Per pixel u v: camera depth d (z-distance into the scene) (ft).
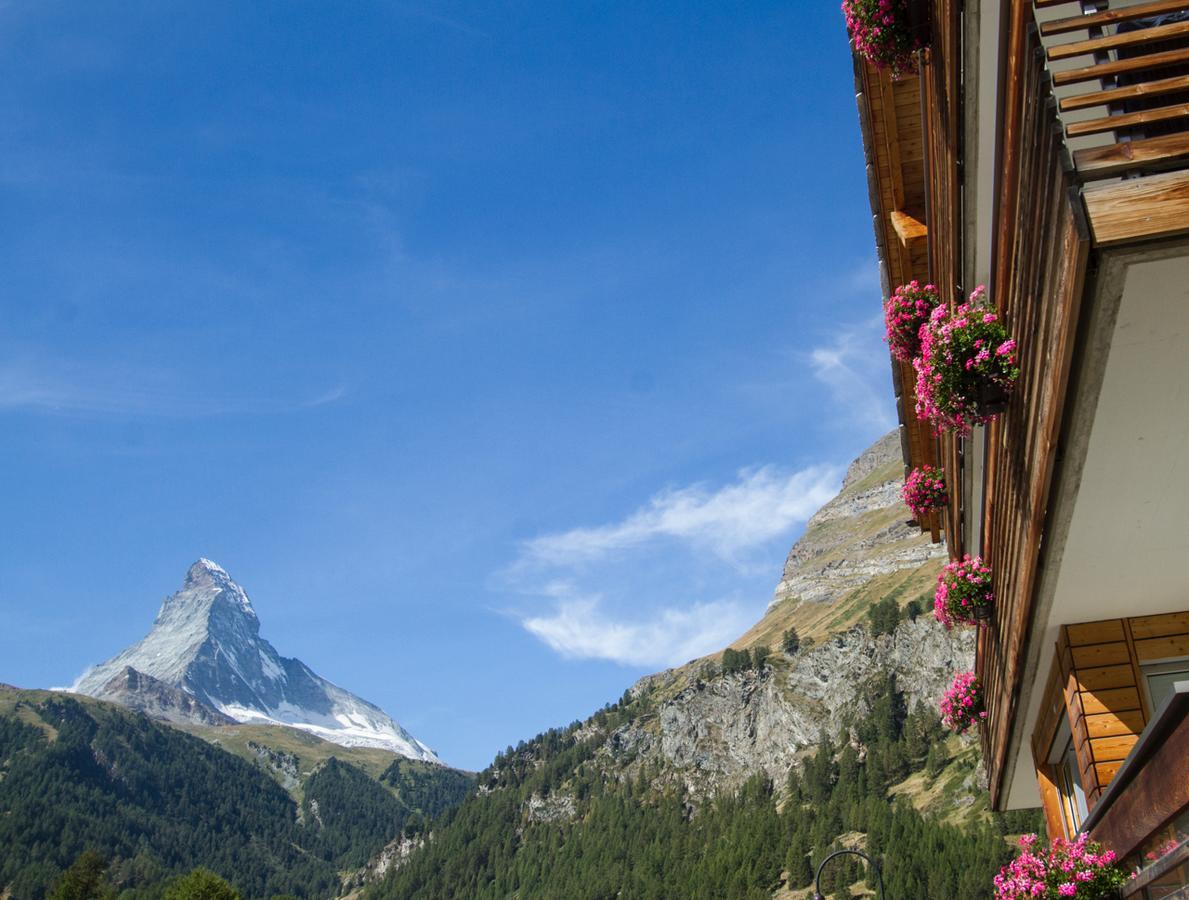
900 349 44.37
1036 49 25.68
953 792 606.96
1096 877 38.09
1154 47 25.75
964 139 35.47
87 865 625.82
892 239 54.85
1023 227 27.61
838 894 516.32
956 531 55.67
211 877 482.28
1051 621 39.60
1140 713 38.65
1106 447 28.43
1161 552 34.14
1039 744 52.54
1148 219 22.80
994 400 31.63
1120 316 24.20
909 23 40.29
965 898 465.88
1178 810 28.94
